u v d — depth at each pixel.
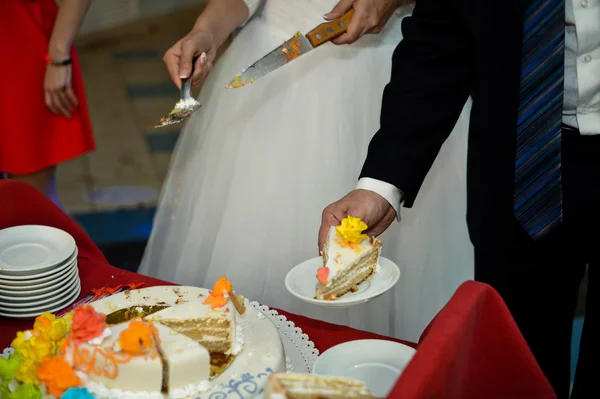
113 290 1.69
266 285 2.38
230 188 2.44
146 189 4.21
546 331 1.88
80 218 3.88
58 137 2.96
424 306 2.49
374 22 2.15
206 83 2.62
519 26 1.57
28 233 1.75
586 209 1.62
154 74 6.03
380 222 1.76
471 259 2.53
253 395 1.28
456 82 1.76
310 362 1.42
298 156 2.35
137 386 1.27
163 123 2.03
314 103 2.33
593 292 1.69
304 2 2.33
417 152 1.75
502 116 1.64
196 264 2.55
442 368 1.05
